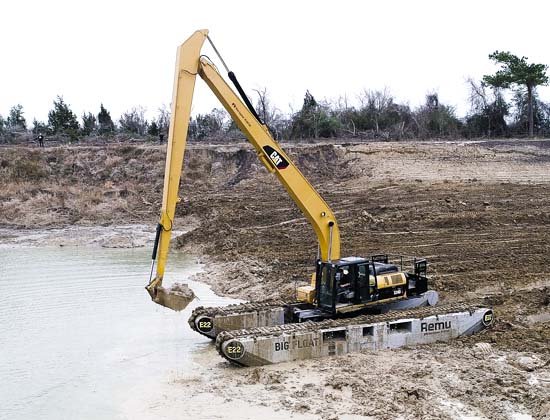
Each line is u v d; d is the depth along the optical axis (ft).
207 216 119.65
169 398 41.27
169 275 79.82
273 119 206.49
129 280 77.05
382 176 136.77
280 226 104.78
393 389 40.73
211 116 211.61
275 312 53.42
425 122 200.23
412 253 81.51
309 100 204.23
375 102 219.20
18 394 42.83
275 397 40.50
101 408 40.37
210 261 87.71
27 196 136.15
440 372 43.34
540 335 50.39
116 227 119.03
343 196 122.83
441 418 36.63
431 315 50.31
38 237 111.34
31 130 209.77
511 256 78.28
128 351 50.83
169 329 56.70
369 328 48.52
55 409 40.45
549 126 201.26
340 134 190.60
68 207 131.54
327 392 40.88
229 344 44.65
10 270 84.43
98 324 58.59
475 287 65.21
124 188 142.10
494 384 40.98
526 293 61.52
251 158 149.38
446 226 98.02
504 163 143.13
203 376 44.80
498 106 200.23
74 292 71.15
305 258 82.43
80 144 169.37
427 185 128.16
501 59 193.16
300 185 52.34
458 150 149.38
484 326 52.16
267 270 76.79
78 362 48.57
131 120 220.23
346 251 83.97
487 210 106.83
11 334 55.98
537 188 124.67
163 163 150.00
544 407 37.37
